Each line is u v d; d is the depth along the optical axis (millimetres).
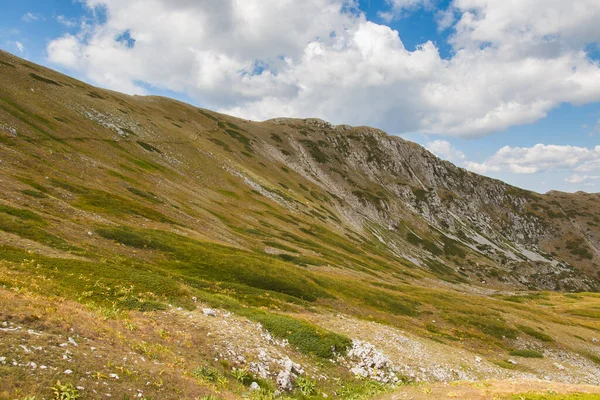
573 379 52312
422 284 127750
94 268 33188
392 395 23094
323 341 33062
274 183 164250
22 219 41250
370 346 34812
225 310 34188
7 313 17016
